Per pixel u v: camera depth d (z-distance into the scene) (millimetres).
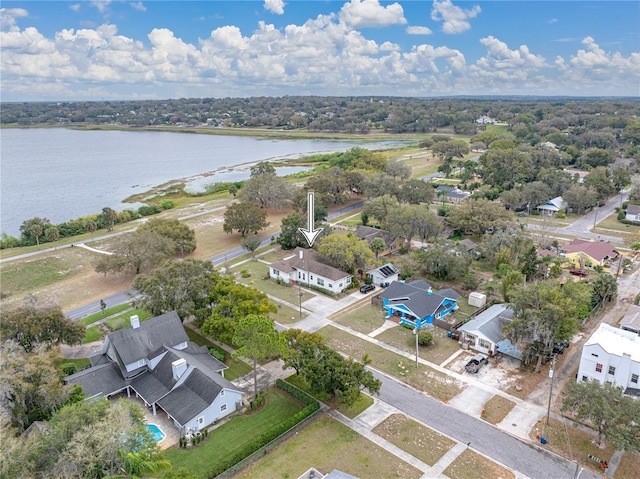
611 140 199125
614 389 37125
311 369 42125
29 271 85062
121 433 30906
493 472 36094
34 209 138000
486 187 132375
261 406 44719
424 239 89625
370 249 80688
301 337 45312
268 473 36188
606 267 78938
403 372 50000
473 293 66500
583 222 108812
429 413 43344
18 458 28594
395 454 38094
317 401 44469
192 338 57875
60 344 55000
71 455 29047
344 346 55781
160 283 55906
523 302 49344
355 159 161375
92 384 44344
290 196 122812
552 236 97812
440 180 159250
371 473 35969
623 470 36188
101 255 93062
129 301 70812
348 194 134750
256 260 87688
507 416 42750
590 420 41406
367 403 44906
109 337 47438
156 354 47250
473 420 42281
